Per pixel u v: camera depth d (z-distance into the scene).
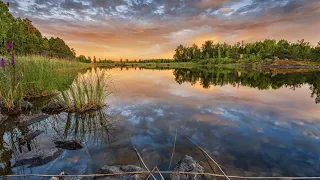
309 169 2.67
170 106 6.08
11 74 5.61
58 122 4.57
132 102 6.67
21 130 4.03
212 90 9.62
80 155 2.99
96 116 5.03
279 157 2.96
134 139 3.59
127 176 2.41
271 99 7.30
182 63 85.12
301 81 14.30
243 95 8.14
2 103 5.26
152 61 107.81
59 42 52.66
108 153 3.06
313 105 6.26
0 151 3.09
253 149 3.20
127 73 23.59
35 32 46.56
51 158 2.84
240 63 65.25
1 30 14.27
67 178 2.37
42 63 8.17
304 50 73.31
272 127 4.20
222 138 3.62
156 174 2.57
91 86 5.94
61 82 6.79
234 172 2.60
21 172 2.50
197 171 2.48
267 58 68.75
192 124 4.38
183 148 3.24
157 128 4.14
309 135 3.75
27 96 6.85
